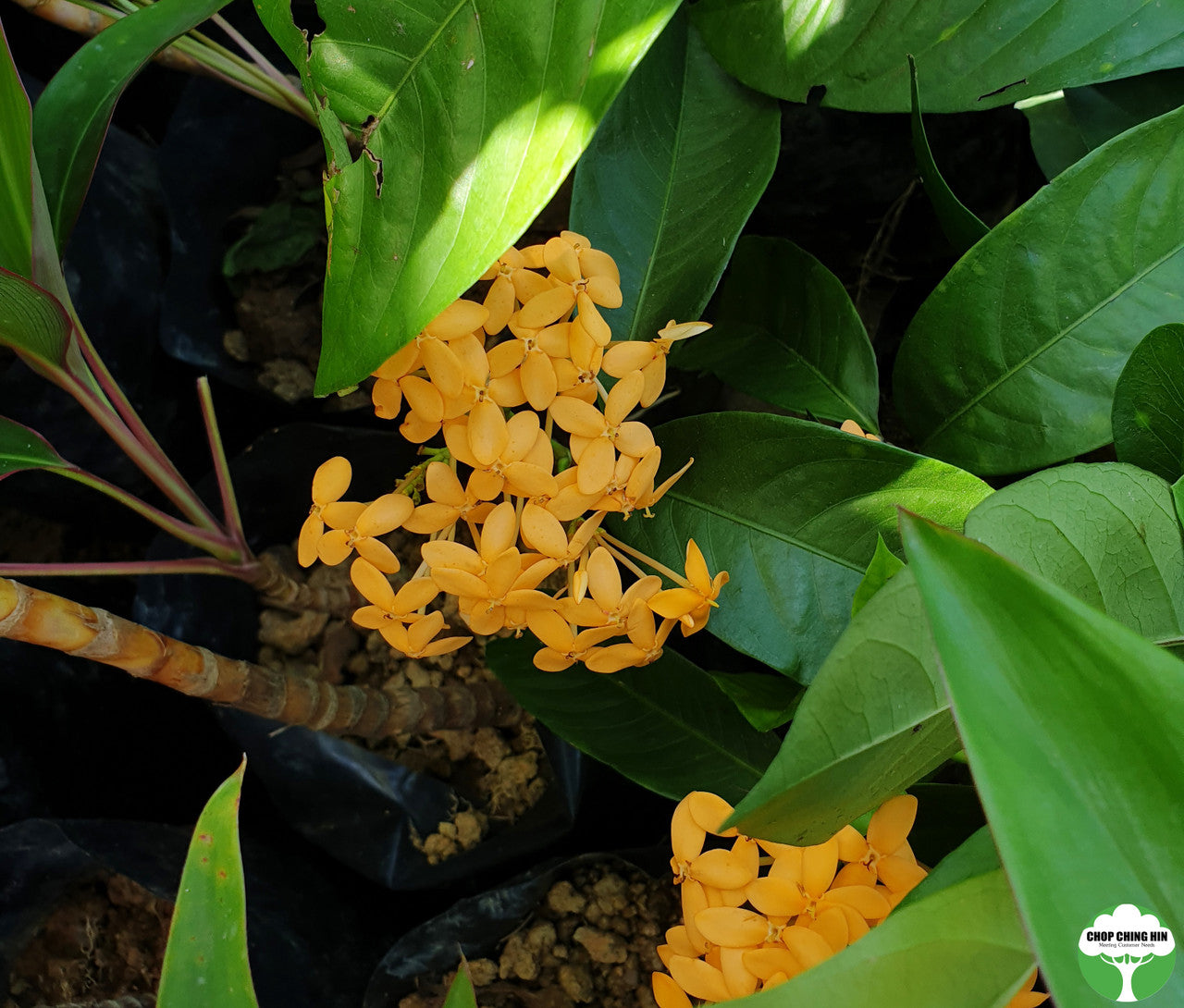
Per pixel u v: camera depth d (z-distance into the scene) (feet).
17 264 1.34
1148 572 1.10
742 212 1.49
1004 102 1.45
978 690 0.86
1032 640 0.87
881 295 2.02
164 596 1.82
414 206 1.07
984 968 0.95
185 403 1.98
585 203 1.50
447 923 1.72
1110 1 1.40
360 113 1.08
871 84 1.48
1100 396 1.41
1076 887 0.85
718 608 1.39
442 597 1.96
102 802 1.86
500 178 1.04
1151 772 0.87
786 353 1.69
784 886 1.18
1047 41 1.42
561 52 1.02
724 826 0.96
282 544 1.98
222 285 1.92
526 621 1.28
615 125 1.50
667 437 1.39
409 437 1.25
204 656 1.48
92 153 1.42
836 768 1.00
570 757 1.81
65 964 1.80
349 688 1.72
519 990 1.72
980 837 1.03
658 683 1.56
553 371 1.23
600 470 1.24
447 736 1.89
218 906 1.11
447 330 1.19
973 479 1.30
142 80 2.08
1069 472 1.07
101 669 1.87
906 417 1.54
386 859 1.81
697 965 1.19
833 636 1.37
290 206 1.94
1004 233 1.38
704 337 1.73
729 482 1.38
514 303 1.25
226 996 1.09
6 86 1.23
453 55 1.05
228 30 1.73
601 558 1.26
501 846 1.81
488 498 1.25
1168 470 1.33
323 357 1.09
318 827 1.82
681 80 1.54
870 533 1.36
